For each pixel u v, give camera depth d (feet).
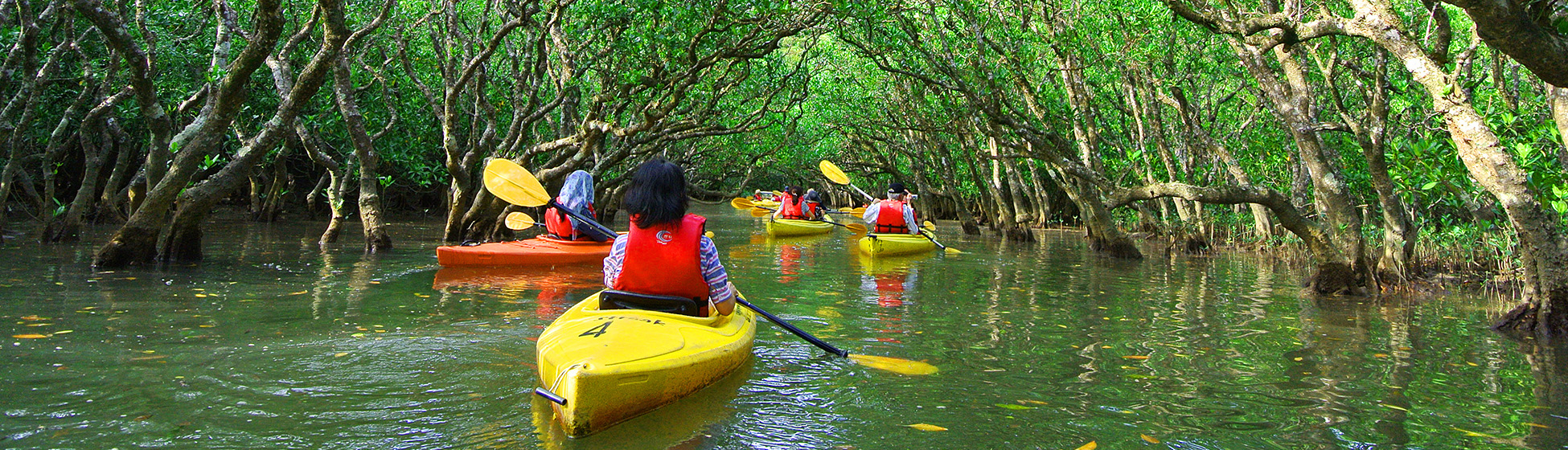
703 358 12.37
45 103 42.55
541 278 26.94
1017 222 56.08
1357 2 18.94
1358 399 12.98
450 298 22.16
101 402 11.64
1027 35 38.50
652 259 13.55
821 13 35.47
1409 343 17.63
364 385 12.80
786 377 13.80
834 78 57.98
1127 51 37.81
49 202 37.91
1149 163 42.09
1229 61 38.96
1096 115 45.96
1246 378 14.30
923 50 39.06
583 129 36.58
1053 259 39.24
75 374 13.02
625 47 34.14
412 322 18.29
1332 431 11.37
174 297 21.12
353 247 37.76
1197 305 23.48
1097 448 10.53
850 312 21.30
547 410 11.65
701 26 33.47
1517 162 20.59
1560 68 13.17
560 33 37.47
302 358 14.49
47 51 34.50
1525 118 24.09
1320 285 26.32
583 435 10.43
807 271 31.89
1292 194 40.68
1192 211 51.80
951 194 67.51
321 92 44.14
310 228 50.06
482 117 53.26
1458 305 23.84
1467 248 31.22
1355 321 20.70
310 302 20.89
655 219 13.47
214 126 26.17
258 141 27.86
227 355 14.57
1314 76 35.65
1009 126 36.37
